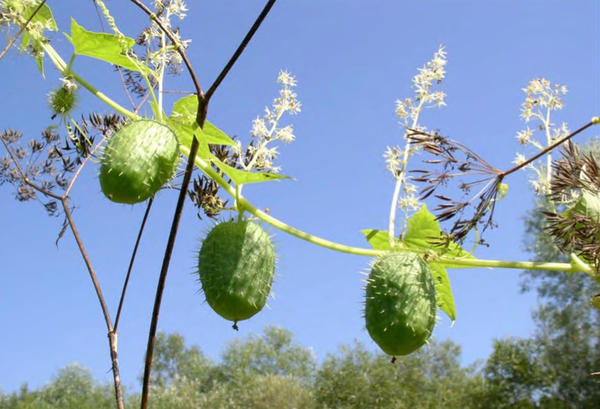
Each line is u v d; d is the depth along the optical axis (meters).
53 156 0.50
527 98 0.39
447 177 0.36
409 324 0.32
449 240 0.35
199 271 0.34
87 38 0.35
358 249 0.35
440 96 0.38
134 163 0.31
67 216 0.41
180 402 3.13
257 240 0.34
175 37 0.36
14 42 0.36
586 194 0.36
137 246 0.38
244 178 0.34
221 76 0.30
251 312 0.34
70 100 0.40
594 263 0.34
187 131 0.34
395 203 0.36
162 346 4.43
